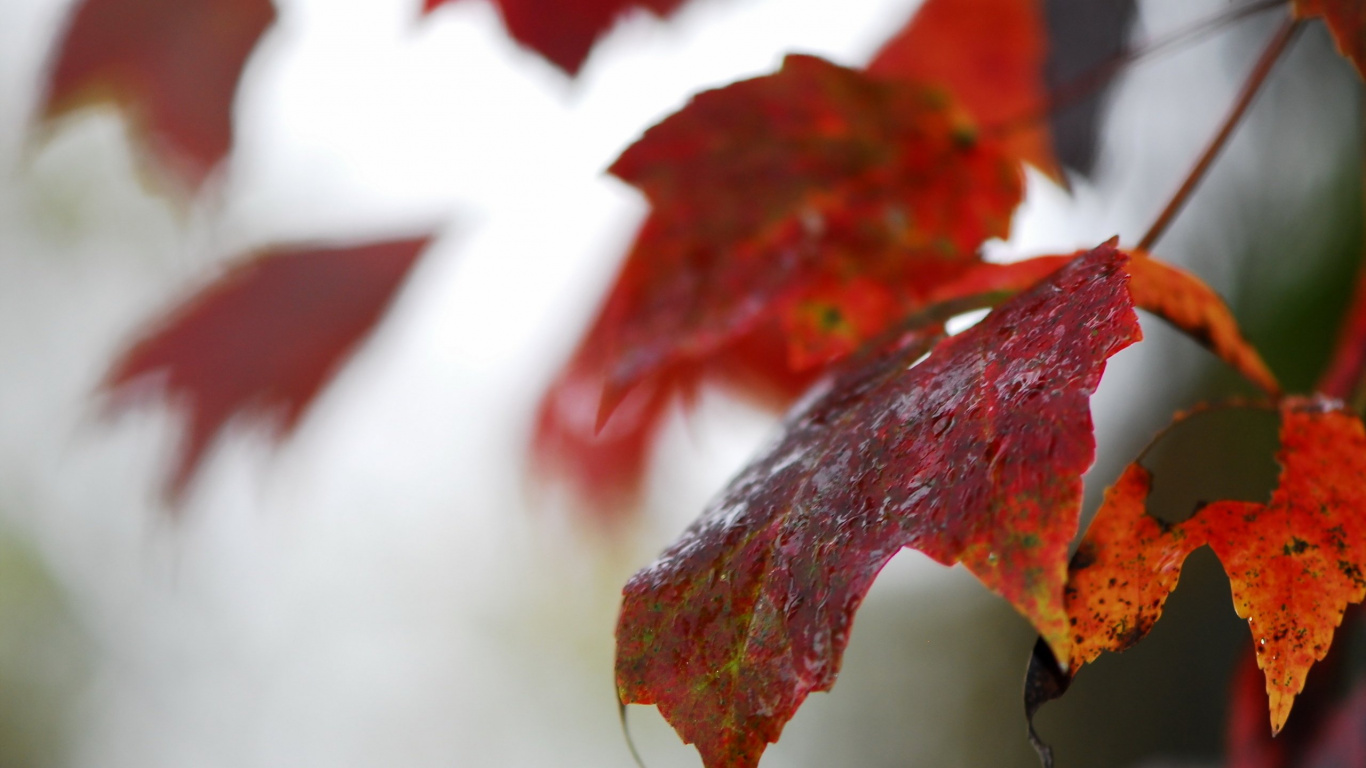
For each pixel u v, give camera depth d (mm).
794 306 562
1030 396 483
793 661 483
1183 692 1544
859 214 566
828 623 481
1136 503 500
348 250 779
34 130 770
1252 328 1159
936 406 494
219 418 791
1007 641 2725
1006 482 477
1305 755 578
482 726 3355
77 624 3275
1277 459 505
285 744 3340
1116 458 1500
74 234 2486
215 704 3332
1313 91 1109
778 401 680
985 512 477
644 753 3326
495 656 3338
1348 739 572
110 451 2932
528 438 840
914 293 561
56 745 3365
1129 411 1521
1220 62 1018
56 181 2439
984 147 567
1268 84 1106
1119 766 1680
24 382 2838
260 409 792
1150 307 518
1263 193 1185
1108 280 492
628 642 495
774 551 492
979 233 566
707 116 567
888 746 2854
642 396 754
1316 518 499
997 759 2629
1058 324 491
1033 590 470
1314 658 493
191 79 760
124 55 749
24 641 3326
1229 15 556
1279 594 495
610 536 867
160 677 3332
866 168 567
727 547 497
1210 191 1232
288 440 794
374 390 969
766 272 564
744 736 484
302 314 779
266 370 785
